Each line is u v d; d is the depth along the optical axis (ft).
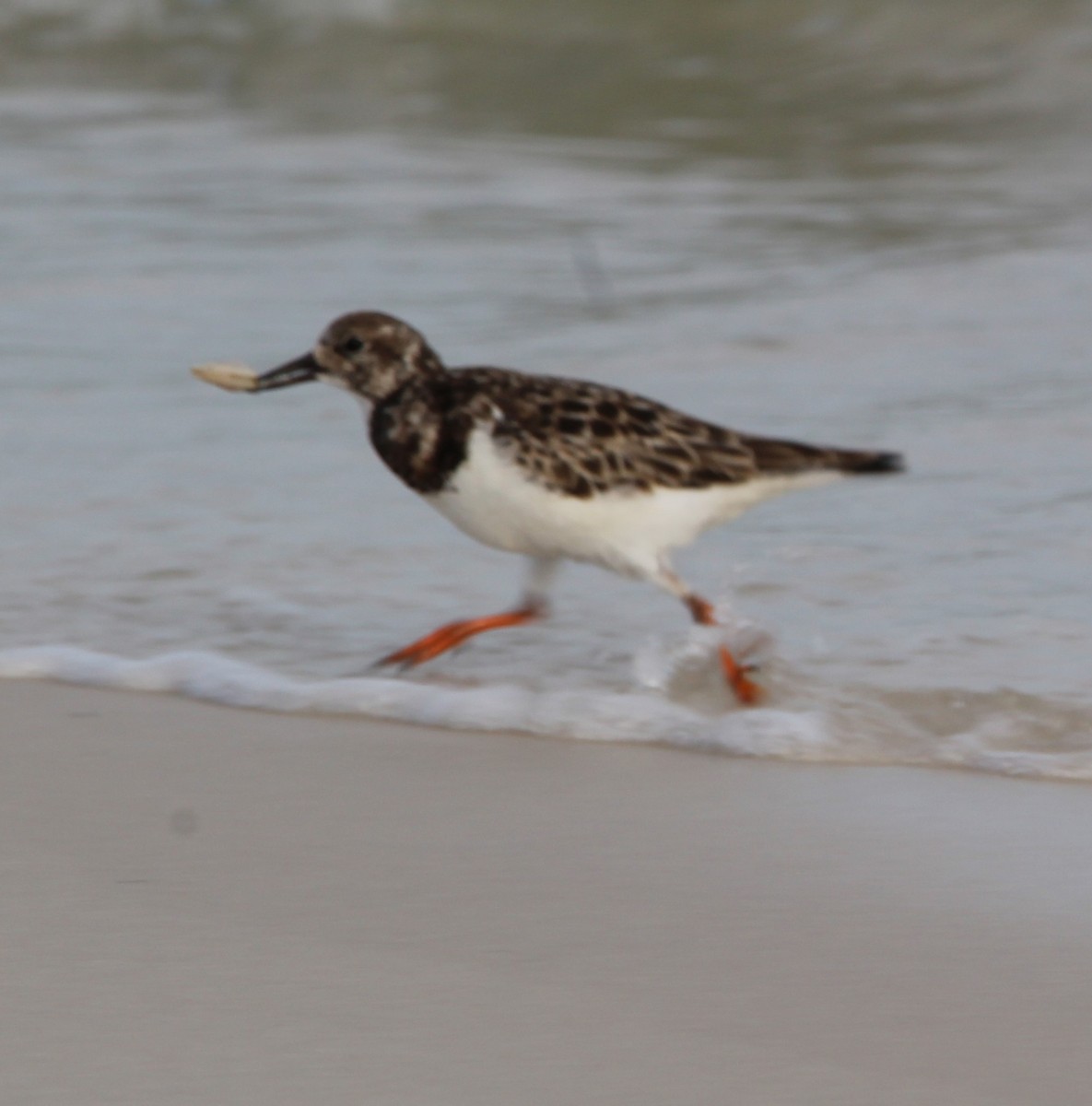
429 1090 19.89
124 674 34.68
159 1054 20.59
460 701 33.06
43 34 117.39
